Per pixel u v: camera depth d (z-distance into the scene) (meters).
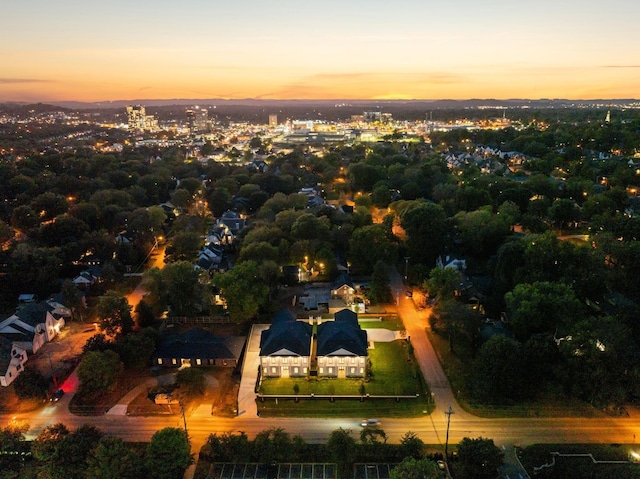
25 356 89.94
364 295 113.62
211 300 109.25
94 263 133.88
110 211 166.00
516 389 74.81
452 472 62.34
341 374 84.12
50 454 60.59
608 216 133.38
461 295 110.00
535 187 174.38
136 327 100.50
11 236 142.50
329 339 85.25
